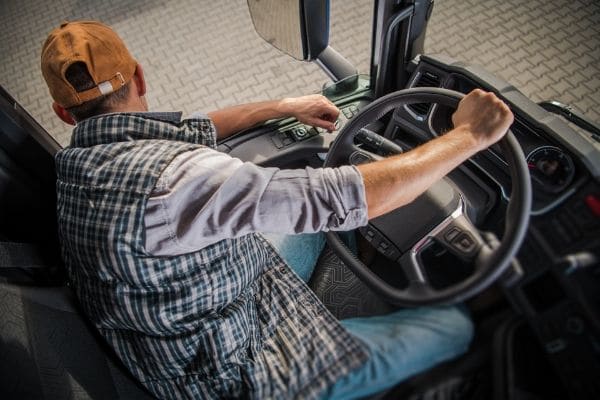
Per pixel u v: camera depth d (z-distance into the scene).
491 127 0.79
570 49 2.10
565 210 0.82
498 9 2.32
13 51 2.72
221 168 0.75
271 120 1.32
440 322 0.81
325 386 0.88
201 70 2.39
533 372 0.72
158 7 2.79
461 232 0.92
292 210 0.75
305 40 1.45
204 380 0.93
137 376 0.93
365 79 1.46
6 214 1.08
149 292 0.84
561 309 0.72
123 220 0.74
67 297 0.95
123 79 0.86
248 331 0.99
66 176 0.84
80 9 2.89
